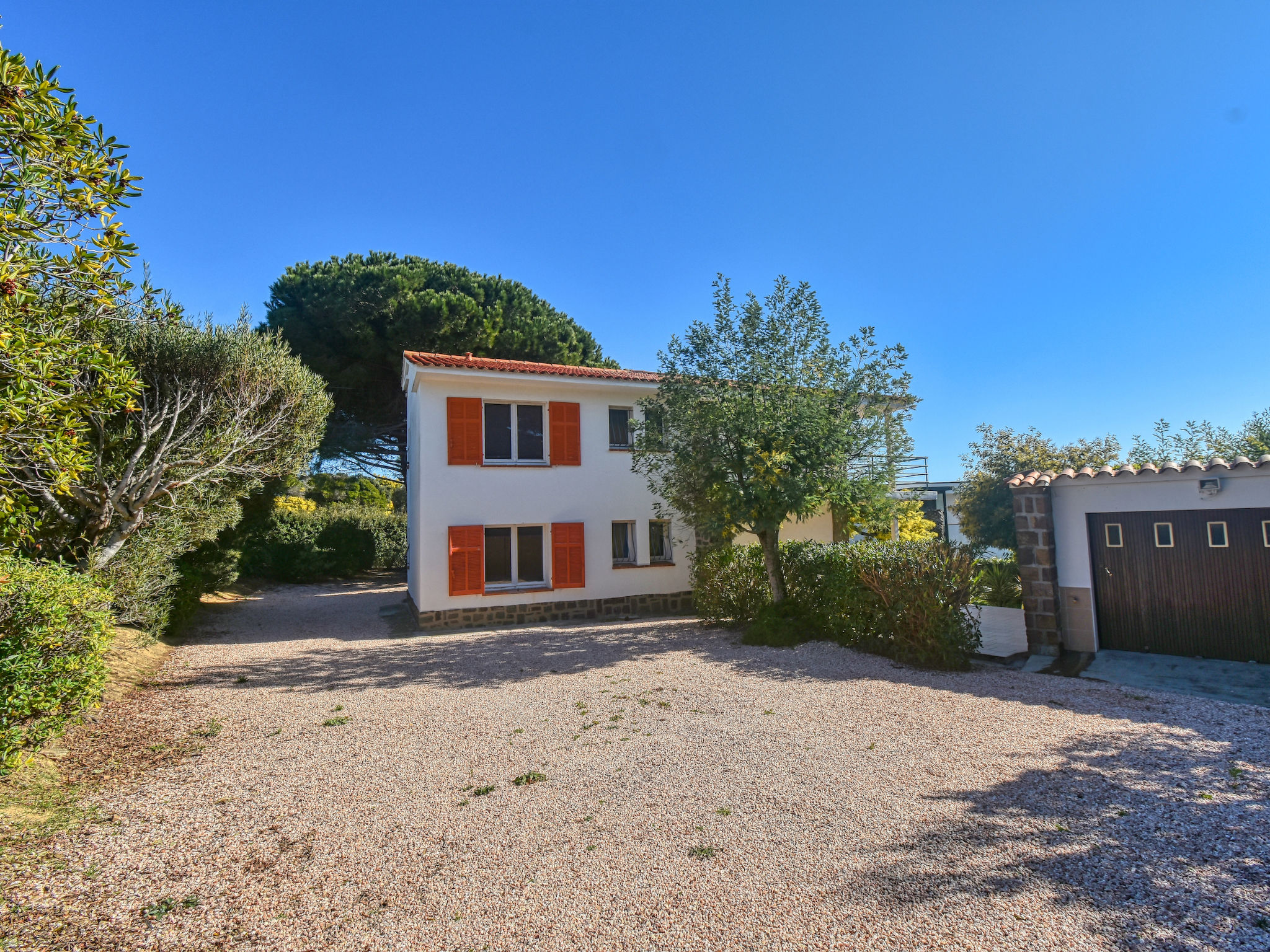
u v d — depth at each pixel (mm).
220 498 10695
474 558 12789
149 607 8523
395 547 24094
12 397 3977
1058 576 8133
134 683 7781
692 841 3779
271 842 3883
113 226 4359
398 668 9055
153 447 9055
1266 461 6625
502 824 4098
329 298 20453
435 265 24266
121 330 8992
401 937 2910
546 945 2820
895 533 13281
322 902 3213
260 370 10367
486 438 13477
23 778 4570
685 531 14875
